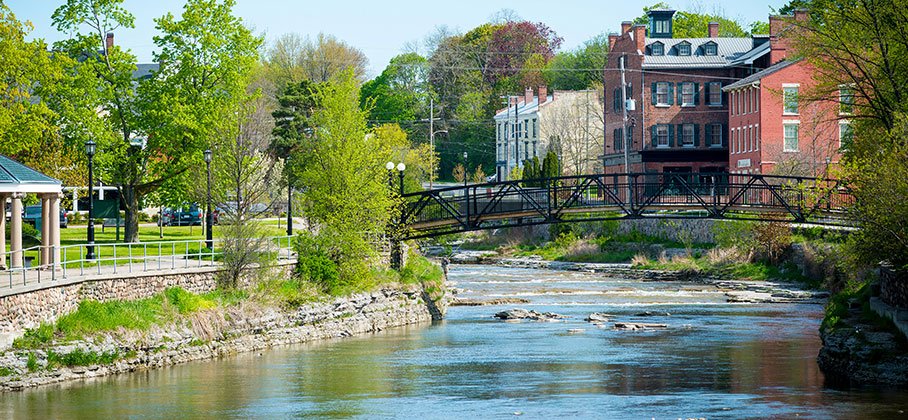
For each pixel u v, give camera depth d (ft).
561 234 368.89
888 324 148.56
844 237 206.18
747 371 150.92
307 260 197.26
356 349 175.22
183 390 139.44
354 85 213.87
